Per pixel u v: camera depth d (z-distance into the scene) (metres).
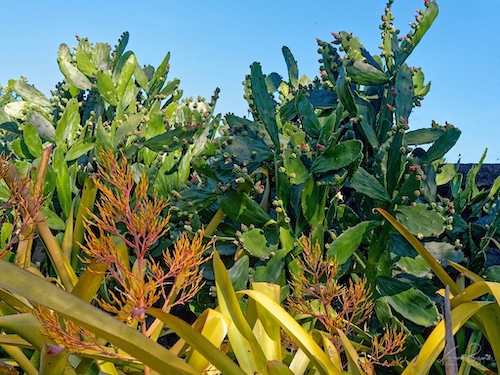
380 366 1.96
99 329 0.80
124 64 2.91
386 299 1.98
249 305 1.34
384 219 2.00
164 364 0.84
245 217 2.04
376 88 2.44
